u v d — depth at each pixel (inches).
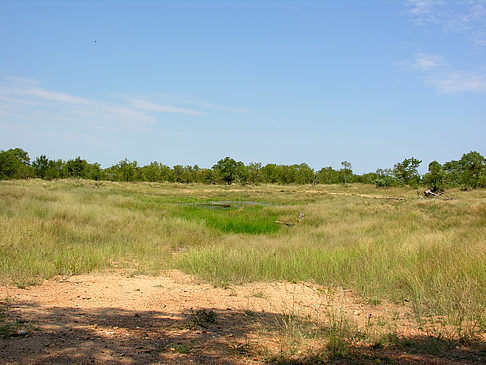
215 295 274.7
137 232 606.9
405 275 303.6
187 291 283.1
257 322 208.8
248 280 328.2
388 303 261.4
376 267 335.6
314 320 215.9
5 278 278.2
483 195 1320.1
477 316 207.6
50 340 158.2
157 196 1685.5
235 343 170.6
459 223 664.4
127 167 2635.3
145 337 172.2
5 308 204.7
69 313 205.3
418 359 154.9
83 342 158.9
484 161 2522.1
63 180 1964.8
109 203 992.2
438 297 242.8
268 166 3555.6
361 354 160.9
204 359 148.1
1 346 146.6
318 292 293.4
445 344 171.6
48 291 256.1
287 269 360.8
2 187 990.4
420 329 197.9
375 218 829.8
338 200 1577.3
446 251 369.1
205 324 200.7
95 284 289.4
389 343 176.7
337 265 357.4
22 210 654.5
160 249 500.1
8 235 414.6
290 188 2778.1
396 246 425.7
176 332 183.3
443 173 1772.9
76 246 431.2
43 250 372.2
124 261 393.1
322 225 799.7
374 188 2588.6
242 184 3137.3
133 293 267.9
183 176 3211.1
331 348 165.5
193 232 669.9
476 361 152.5
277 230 789.9
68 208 693.9
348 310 243.1
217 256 382.9
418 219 749.3
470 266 294.8
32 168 2142.0
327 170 3801.7
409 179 2561.5
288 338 177.9
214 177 3139.8
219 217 954.1
